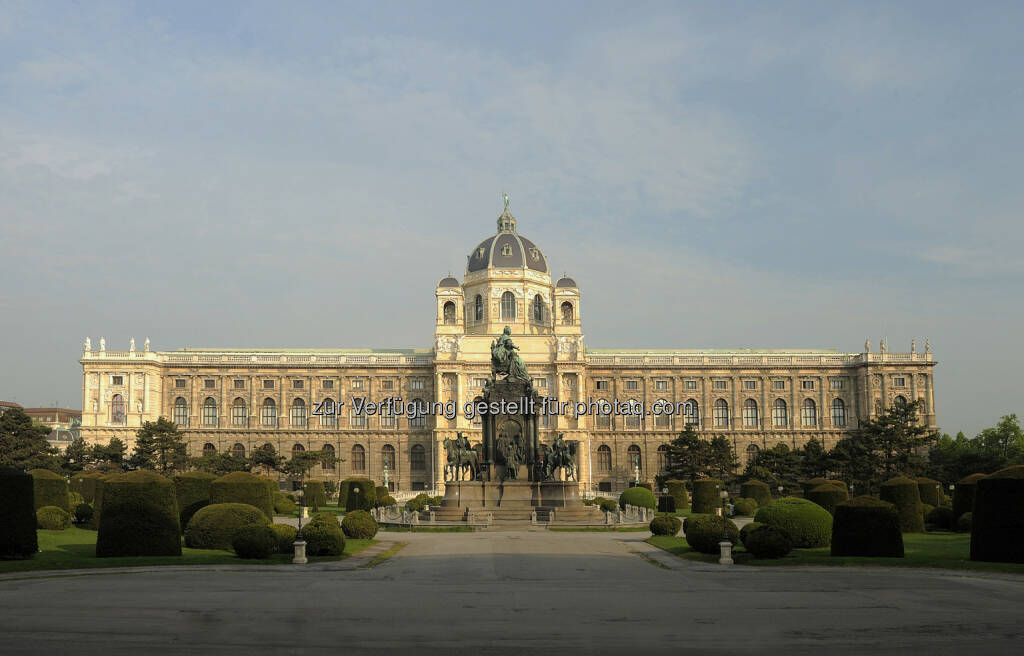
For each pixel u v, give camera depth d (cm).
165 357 17325
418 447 17325
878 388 17012
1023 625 3272
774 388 17612
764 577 4641
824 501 8181
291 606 3634
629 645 2947
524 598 3894
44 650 2817
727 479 14975
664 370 17650
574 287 17850
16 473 5084
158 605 3628
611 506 11038
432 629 3186
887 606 3678
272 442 17238
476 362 17175
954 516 7781
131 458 14600
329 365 17450
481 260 18325
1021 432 16412
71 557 5238
